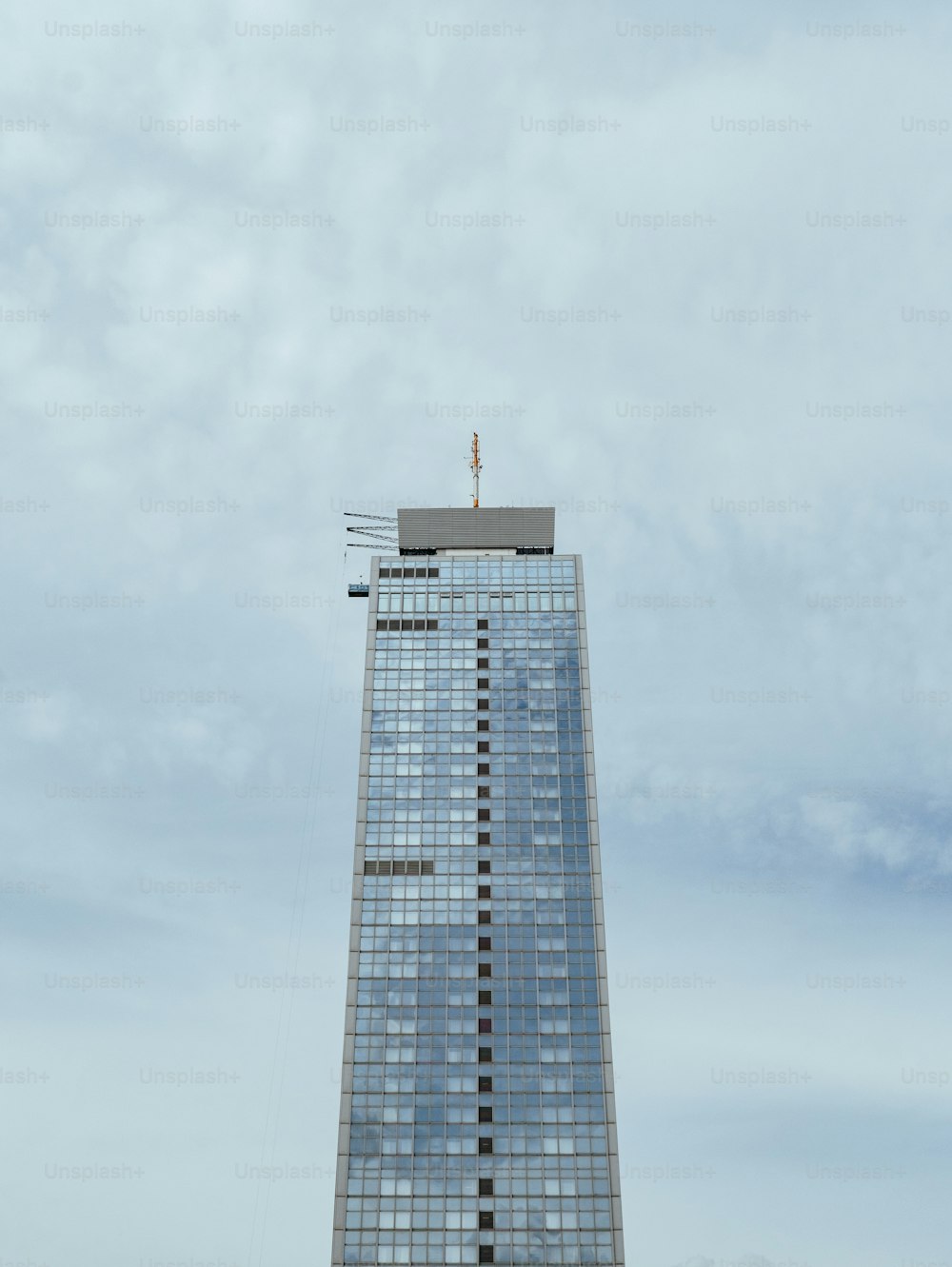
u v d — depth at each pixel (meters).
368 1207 131.38
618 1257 128.75
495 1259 128.62
